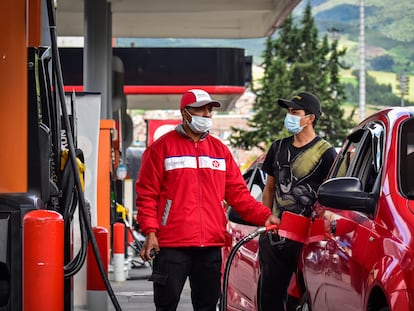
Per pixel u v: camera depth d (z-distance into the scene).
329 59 83.44
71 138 8.30
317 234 8.40
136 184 8.37
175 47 32.59
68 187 8.49
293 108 9.73
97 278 11.06
